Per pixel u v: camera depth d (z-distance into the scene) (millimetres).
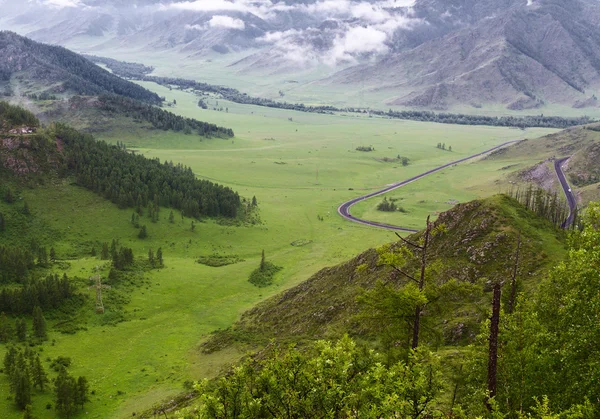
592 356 38719
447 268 93625
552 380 39375
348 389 37250
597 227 47500
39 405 84000
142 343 113250
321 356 39625
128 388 92125
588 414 33375
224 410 37062
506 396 39281
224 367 94438
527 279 82562
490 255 91750
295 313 114188
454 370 50156
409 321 49938
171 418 71188
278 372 39125
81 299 129750
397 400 34312
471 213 104438
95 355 106688
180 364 102125
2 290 123250
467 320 74688
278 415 37000
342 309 101812
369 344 77812
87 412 83188
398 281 98125
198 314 132000
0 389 86375
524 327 42406
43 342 109875
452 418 35906
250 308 134125
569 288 45406
